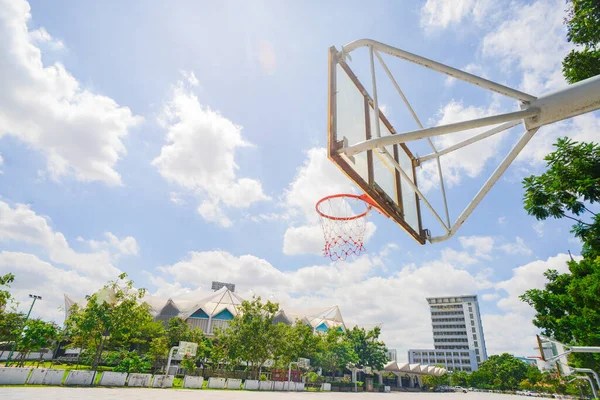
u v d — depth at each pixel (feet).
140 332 122.62
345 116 16.83
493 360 269.44
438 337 420.36
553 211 27.45
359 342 173.68
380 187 18.81
